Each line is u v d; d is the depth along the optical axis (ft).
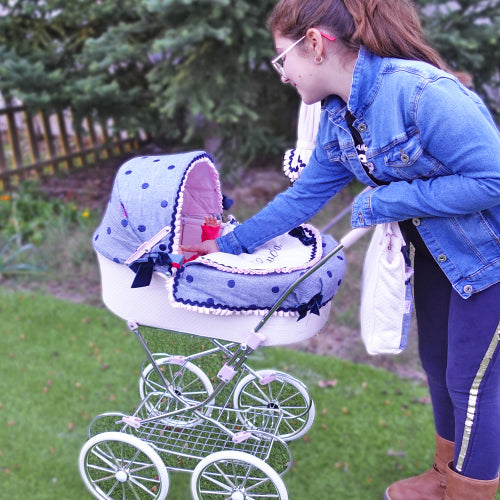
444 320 5.81
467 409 5.44
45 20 16.05
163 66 13.92
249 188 16.12
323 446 7.91
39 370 9.54
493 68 13.51
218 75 13.15
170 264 5.15
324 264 5.50
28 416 8.44
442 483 6.65
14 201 14.90
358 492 7.14
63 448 7.86
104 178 17.60
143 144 19.48
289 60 4.85
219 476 6.24
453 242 5.03
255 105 15.01
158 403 6.72
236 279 5.20
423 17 12.85
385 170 4.87
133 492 6.38
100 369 9.61
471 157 4.34
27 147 19.84
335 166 5.51
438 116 4.33
